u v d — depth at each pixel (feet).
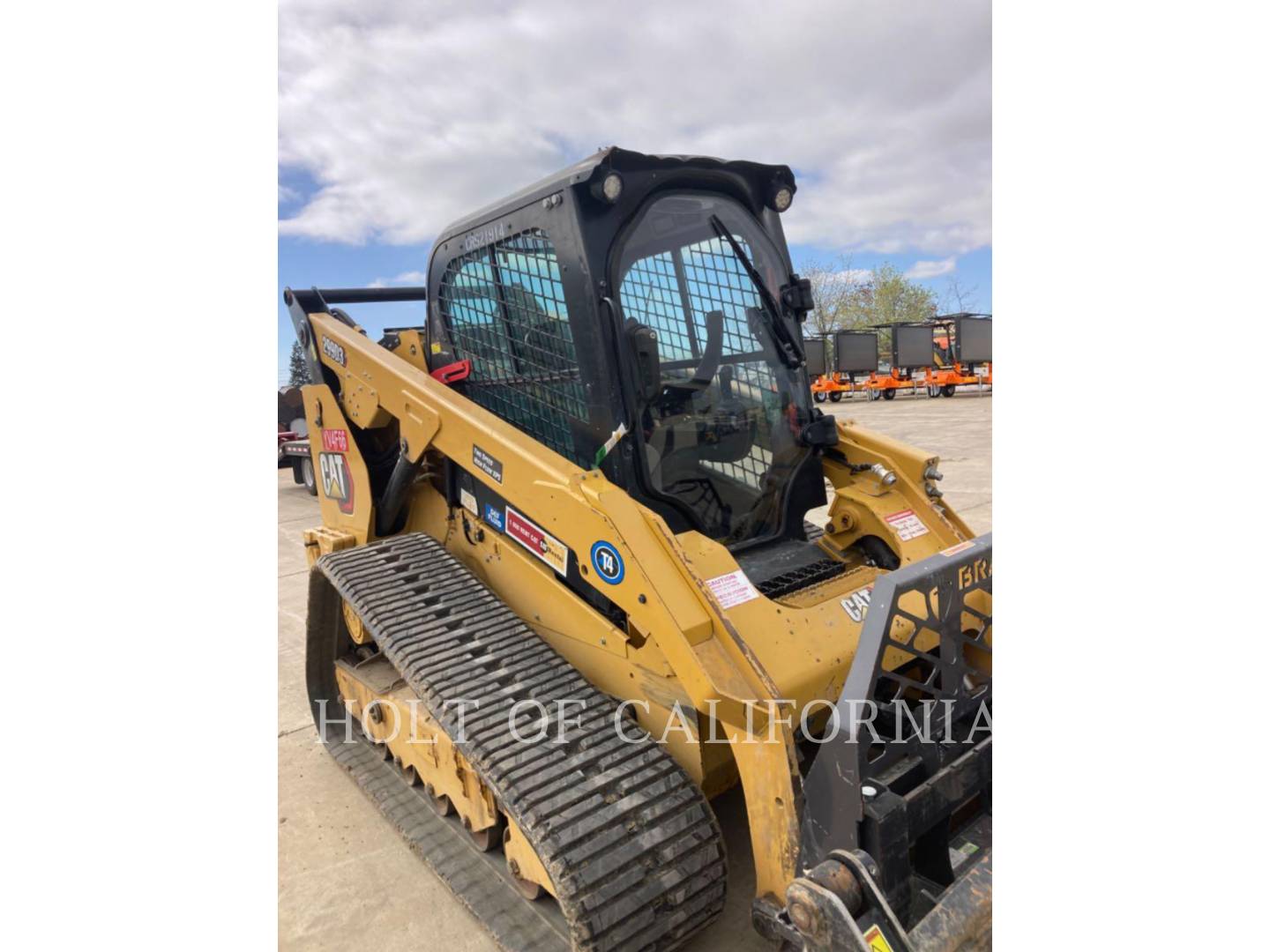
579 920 6.00
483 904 7.86
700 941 7.38
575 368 8.10
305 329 11.85
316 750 11.37
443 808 9.31
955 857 6.64
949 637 6.43
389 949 7.60
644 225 8.14
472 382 9.78
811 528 11.66
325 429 11.59
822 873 5.28
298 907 8.19
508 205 8.61
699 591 6.79
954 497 25.85
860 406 62.28
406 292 13.61
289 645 15.44
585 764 6.88
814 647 7.14
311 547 12.00
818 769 5.79
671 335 8.32
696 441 8.47
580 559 7.48
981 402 61.67
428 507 10.63
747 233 9.14
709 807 6.87
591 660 8.15
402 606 8.79
